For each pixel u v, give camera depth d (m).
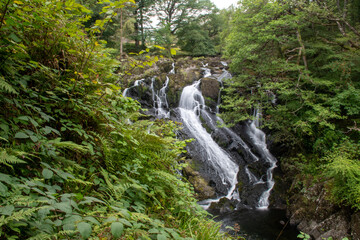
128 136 2.26
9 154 1.33
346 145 6.86
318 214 5.96
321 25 10.30
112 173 2.15
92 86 2.31
